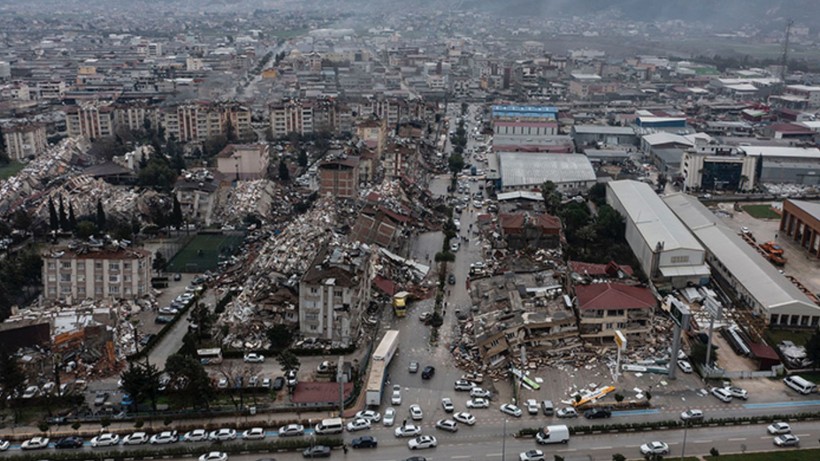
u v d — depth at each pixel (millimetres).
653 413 142500
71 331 161875
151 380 141125
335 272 172375
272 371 158750
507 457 128500
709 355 158375
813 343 159125
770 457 128250
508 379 156000
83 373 156500
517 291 176750
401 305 187250
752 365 162625
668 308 165000
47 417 139375
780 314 181875
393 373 158125
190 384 140250
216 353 161250
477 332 165375
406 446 132125
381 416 141625
